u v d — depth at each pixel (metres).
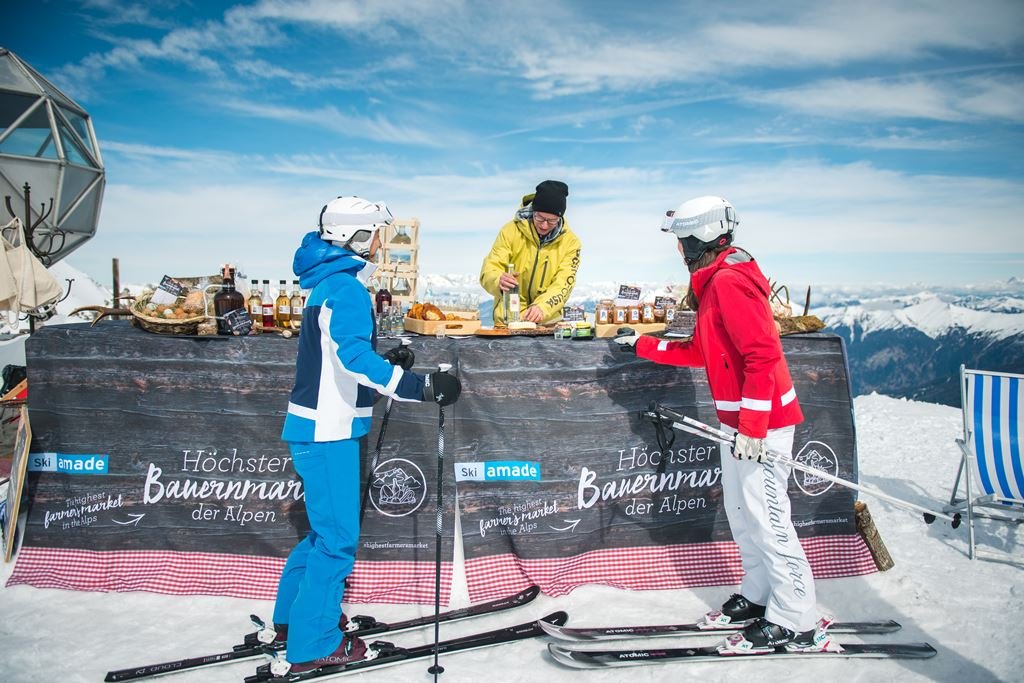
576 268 4.37
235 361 3.26
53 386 3.33
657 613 3.08
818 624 2.73
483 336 3.40
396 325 3.55
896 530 3.99
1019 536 3.86
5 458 4.84
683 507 3.40
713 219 2.62
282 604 2.66
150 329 3.27
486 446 3.28
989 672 2.54
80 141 13.15
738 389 2.62
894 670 2.57
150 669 2.53
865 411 7.95
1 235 5.52
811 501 3.44
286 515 3.31
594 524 3.34
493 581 3.27
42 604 3.14
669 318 3.53
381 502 3.28
